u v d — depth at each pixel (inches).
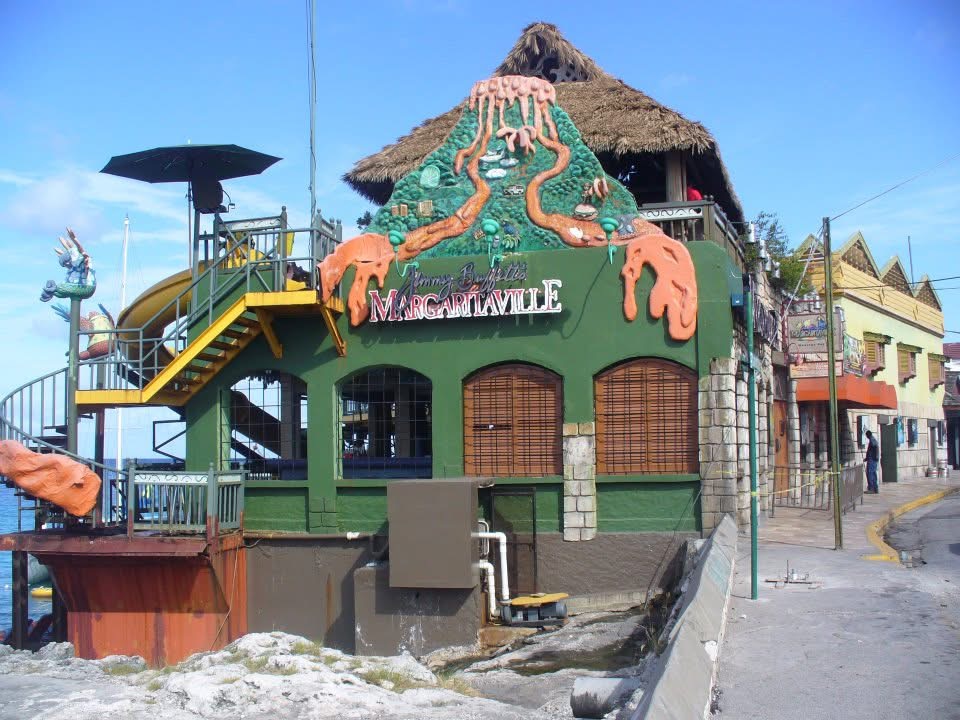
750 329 494.9
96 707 375.6
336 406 721.6
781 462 957.2
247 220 737.6
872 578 513.0
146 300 813.9
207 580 652.1
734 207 924.6
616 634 562.9
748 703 299.4
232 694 371.9
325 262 706.2
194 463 743.7
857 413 1398.9
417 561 596.1
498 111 713.0
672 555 651.5
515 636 605.3
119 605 667.4
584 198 689.0
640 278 668.1
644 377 669.3
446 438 695.7
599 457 674.2
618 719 320.2
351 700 365.7
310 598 693.3
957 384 2085.4
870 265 1467.8
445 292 690.8
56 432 747.4
